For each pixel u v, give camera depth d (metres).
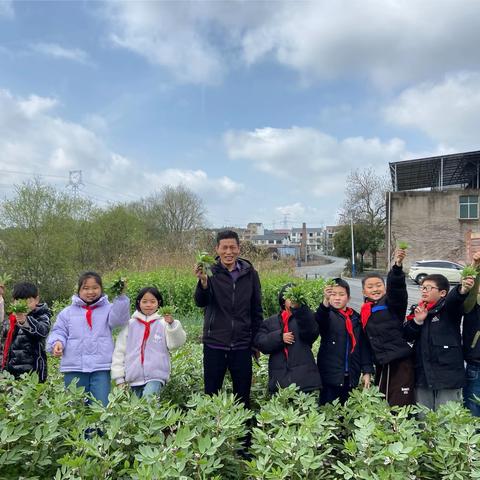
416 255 31.81
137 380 4.19
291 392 3.60
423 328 3.98
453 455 2.84
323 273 41.78
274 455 2.77
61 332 4.22
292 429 2.96
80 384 4.18
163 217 43.66
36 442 2.96
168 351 4.38
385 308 4.08
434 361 3.90
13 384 3.77
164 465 2.56
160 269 14.71
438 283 4.01
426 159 30.52
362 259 43.91
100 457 2.75
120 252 24.94
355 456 2.81
